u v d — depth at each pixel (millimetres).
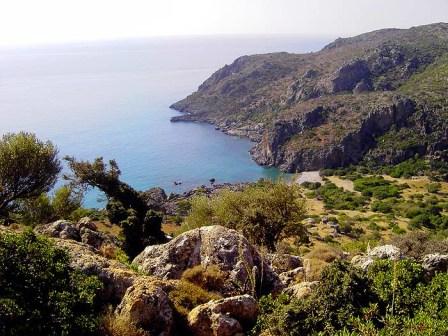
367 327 10609
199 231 16750
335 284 12383
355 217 110250
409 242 28812
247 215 32844
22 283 11102
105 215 57250
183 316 12383
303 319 11797
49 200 44031
